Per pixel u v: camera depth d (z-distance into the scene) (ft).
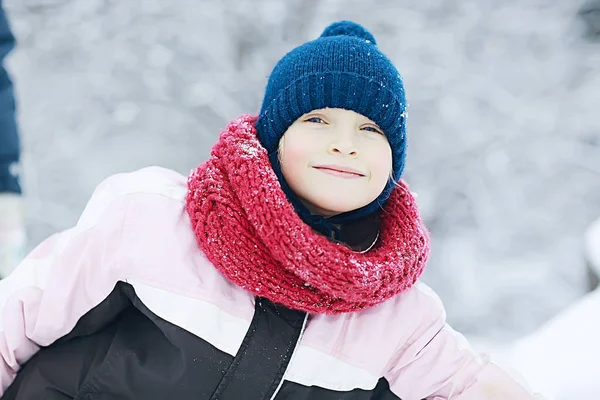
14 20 23.86
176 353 4.20
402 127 4.49
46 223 23.32
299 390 4.21
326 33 5.11
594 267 11.12
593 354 7.58
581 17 26.30
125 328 4.46
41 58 24.18
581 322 8.38
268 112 4.53
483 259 24.20
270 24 25.73
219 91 24.73
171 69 24.71
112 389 4.33
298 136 4.21
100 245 4.25
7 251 8.25
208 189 4.15
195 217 4.13
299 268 3.88
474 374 4.64
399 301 4.59
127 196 4.37
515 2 25.95
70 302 4.31
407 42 24.84
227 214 4.03
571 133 25.08
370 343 4.40
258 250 3.99
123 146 24.14
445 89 24.85
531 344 8.77
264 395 4.10
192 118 24.73
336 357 4.30
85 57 24.43
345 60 4.34
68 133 23.91
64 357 4.46
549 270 23.79
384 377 4.67
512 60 25.73
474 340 19.29
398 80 4.52
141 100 24.52
